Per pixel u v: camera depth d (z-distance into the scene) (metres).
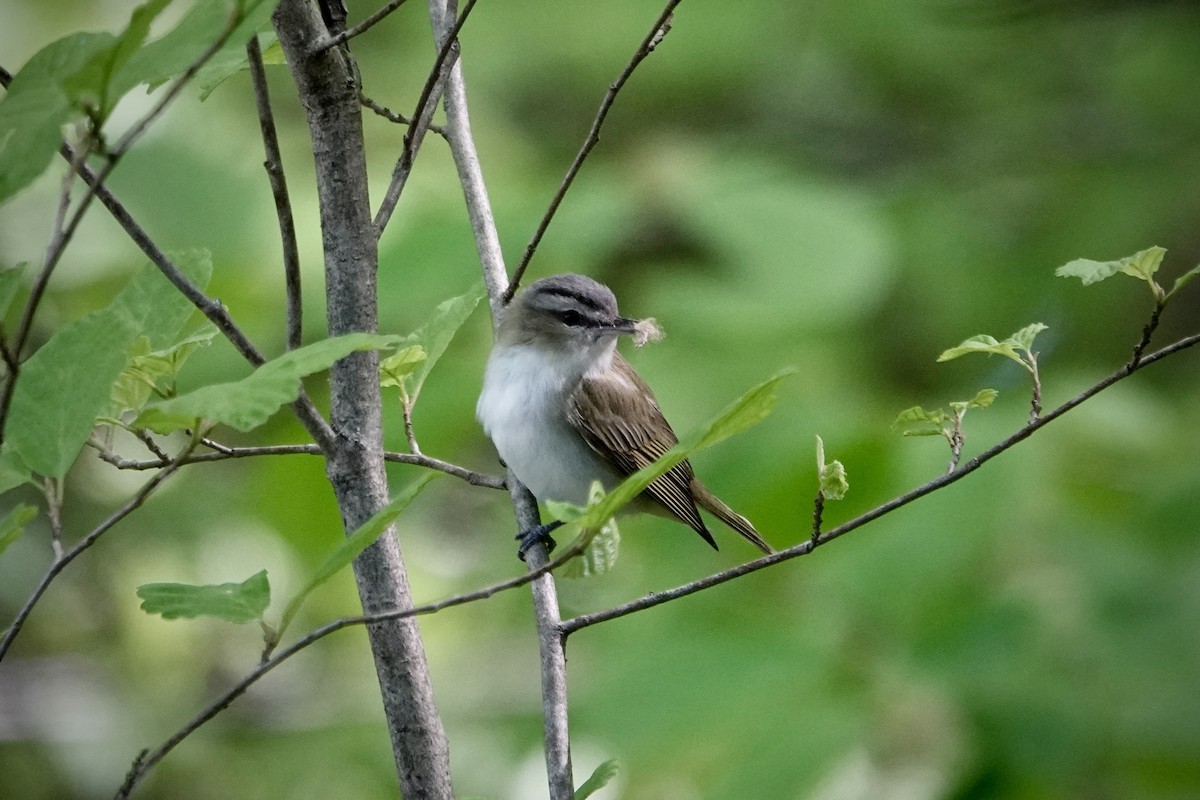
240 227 12.27
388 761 15.08
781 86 16.64
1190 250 15.52
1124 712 9.29
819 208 12.77
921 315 15.23
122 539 14.74
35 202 13.46
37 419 4.89
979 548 9.62
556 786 6.39
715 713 9.09
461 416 11.73
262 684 15.59
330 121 6.50
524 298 10.64
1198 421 12.28
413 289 11.73
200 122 12.95
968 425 10.54
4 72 4.91
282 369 4.53
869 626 9.48
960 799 9.08
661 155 13.61
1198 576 9.72
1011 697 9.26
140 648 15.02
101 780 14.34
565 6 15.70
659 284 12.78
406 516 16.31
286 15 6.30
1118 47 16.70
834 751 8.82
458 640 16.03
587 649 13.77
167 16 14.62
